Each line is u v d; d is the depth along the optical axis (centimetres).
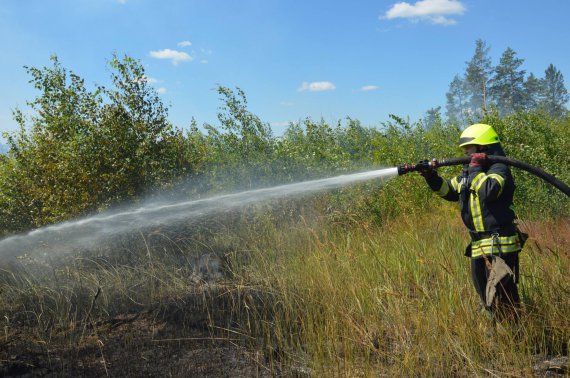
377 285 468
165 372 364
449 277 450
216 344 408
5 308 508
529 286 434
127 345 411
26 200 690
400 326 390
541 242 555
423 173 407
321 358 363
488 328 388
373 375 338
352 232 678
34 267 623
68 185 656
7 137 691
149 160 718
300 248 620
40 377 358
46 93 681
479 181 372
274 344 400
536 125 856
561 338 368
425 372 342
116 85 701
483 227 378
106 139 676
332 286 455
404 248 564
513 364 345
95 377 358
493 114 827
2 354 388
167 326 445
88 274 593
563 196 713
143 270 577
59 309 489
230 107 822
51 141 670
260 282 550
